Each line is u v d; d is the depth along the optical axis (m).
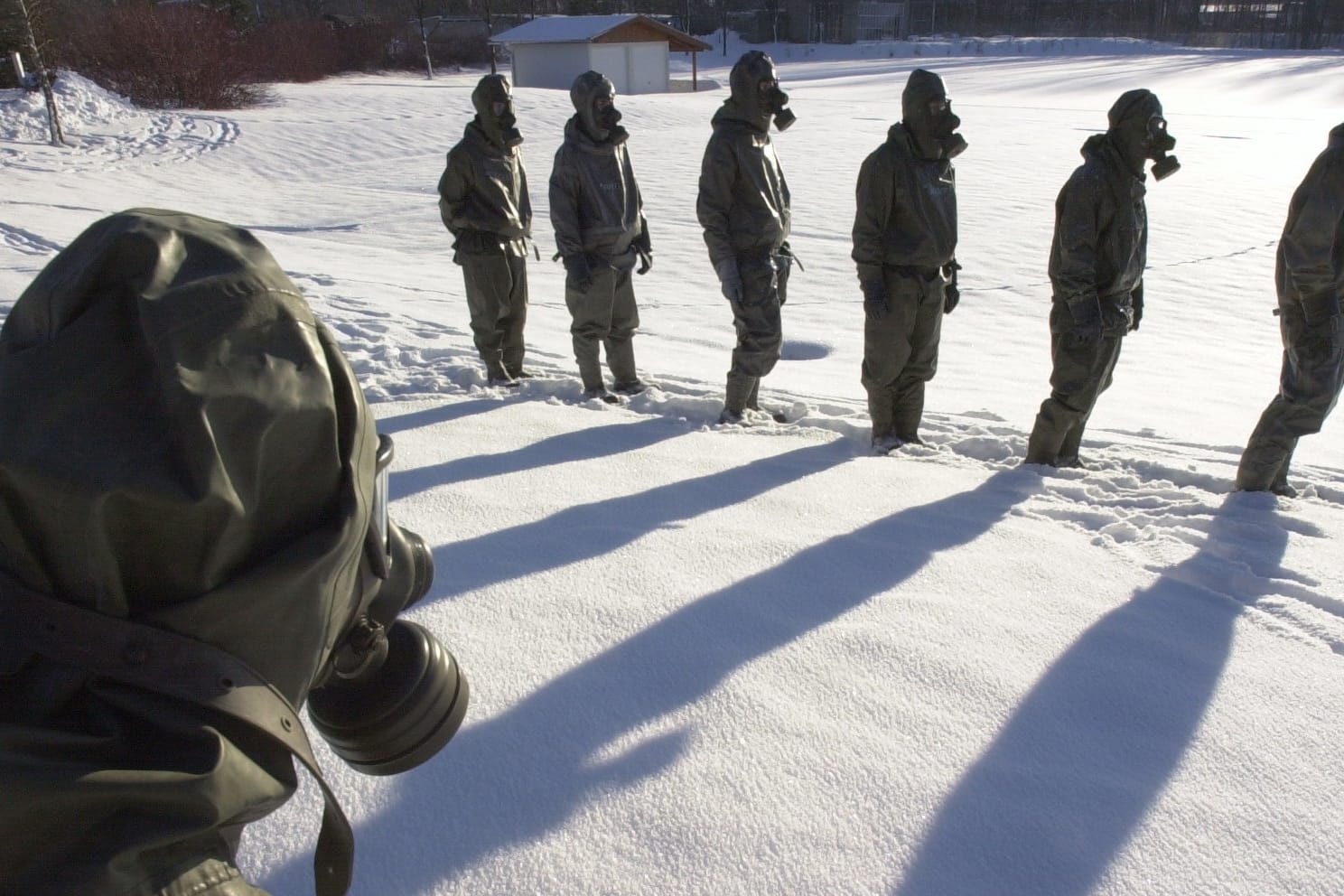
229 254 0.99
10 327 0.98
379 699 1.30
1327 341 4.68
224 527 0.91
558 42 45.72
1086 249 4.94
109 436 0.88
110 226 0.97
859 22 92.38
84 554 0.87
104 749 0.87
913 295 5.41
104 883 0.81
